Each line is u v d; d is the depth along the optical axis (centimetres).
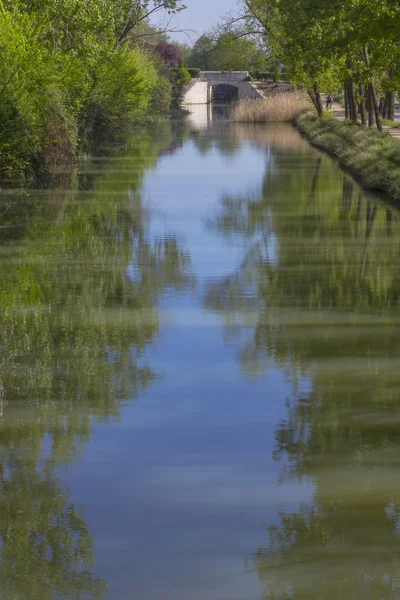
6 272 1416
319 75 5519
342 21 3431
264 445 710
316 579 514
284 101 7225
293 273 1399
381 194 2448
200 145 4525
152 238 1750
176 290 1283
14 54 2784
